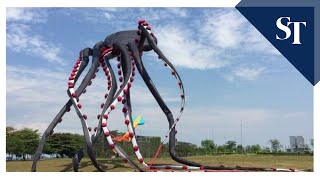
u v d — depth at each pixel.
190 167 14.25
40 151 13.56
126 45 14.88
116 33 15.27
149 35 14.50
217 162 18.61
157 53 14.57
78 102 13.38
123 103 13.77
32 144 31.17
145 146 21.98
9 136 30.84
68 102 14.32
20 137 31.03
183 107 14.91
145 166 14.06
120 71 14.61
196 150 29.06
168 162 18.25
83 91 14.08
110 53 14.91
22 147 30.31
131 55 14.69
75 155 13.02
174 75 14.67
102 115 13.16
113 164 15.76
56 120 14.03
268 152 28.03
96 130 13.19
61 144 32.97
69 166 15.77
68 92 13.60
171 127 14.98
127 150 18.88
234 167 14.45
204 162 18.58
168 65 14.57
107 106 13.36
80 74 14.72
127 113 13.91
